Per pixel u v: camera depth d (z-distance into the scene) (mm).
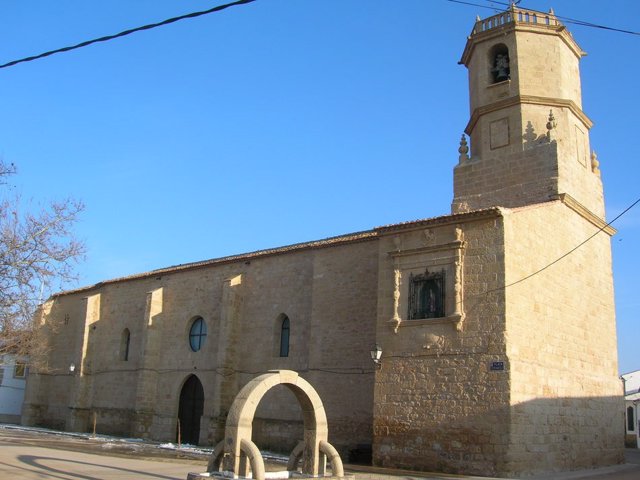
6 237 23219
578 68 29266
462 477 19641
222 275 34656
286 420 29016
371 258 27766
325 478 14773
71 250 27125
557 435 22531
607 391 27250
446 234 22938
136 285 40031
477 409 20719
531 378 21516
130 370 38281
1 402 48656
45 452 23719
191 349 35250
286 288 31219
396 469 21812
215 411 31172
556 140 25812
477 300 21641
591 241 27828
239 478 13562
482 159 27562
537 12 28094
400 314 23391
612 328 28766
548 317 23391
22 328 25500
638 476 22188
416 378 22344
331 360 27828
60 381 43781
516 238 22234
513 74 27297
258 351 31547
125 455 25266
